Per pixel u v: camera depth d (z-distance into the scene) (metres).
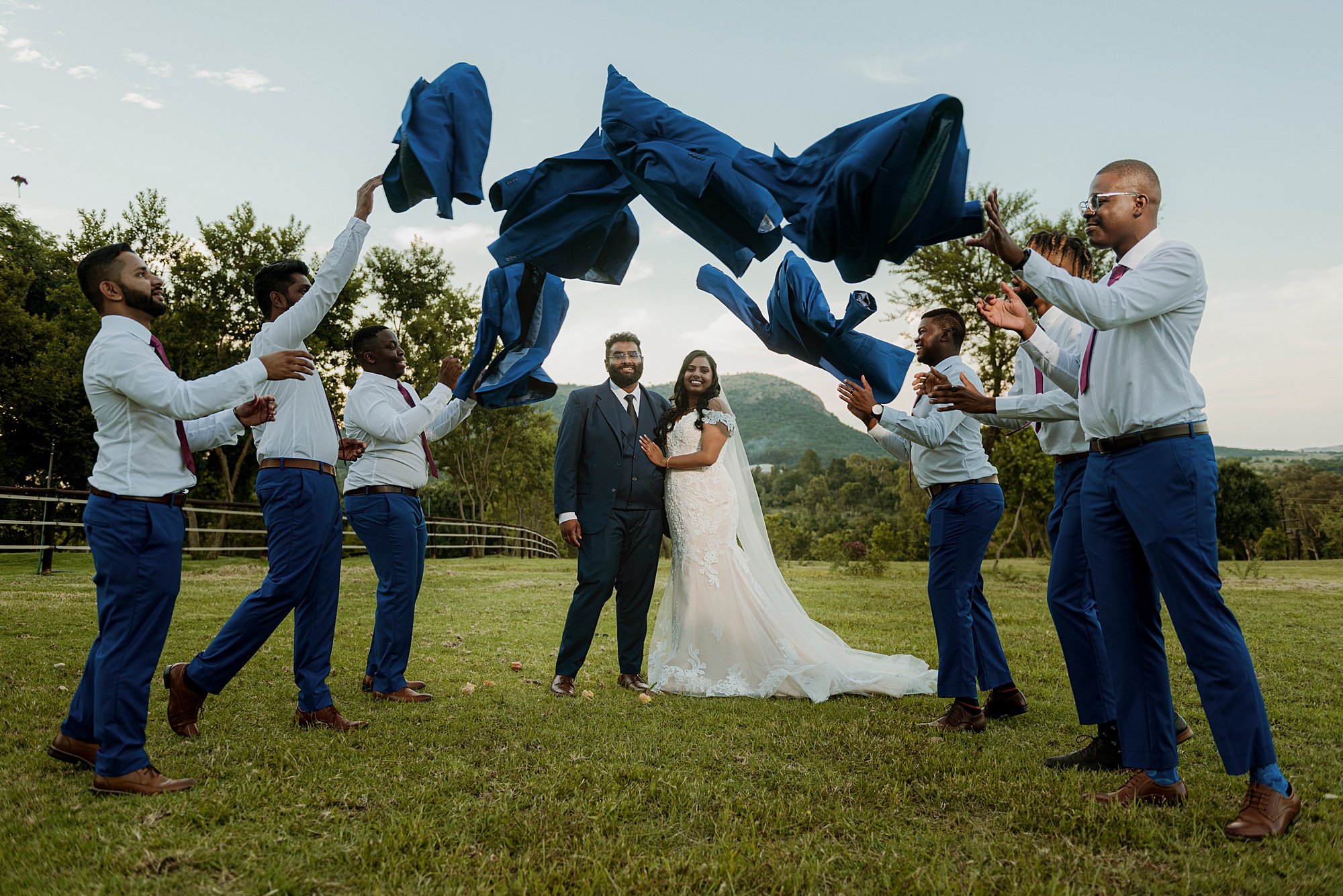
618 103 3.31
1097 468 2.97
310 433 3.62
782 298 3.83
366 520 4.30
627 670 4.77
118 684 2.74
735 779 3.00
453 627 7.01
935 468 4.12
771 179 3.00
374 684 4.28
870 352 3.81
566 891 2.06
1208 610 2.65
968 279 23.58
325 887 2.09
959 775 3.05
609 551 4.60
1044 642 6.58
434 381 28.00
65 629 6.08
